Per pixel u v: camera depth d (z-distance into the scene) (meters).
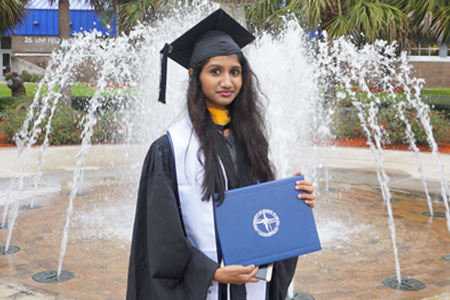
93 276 3.55
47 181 7.48
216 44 1.62
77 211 5.61
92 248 4.23
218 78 1.61
